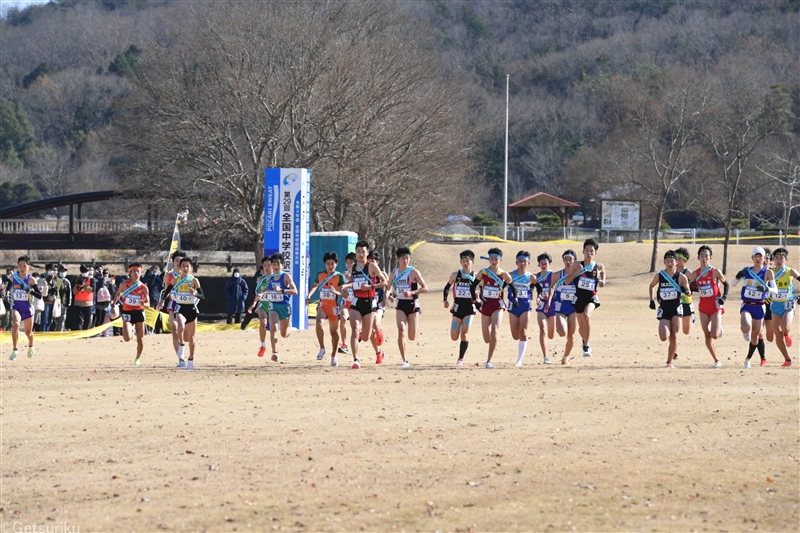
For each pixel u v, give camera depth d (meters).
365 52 57.34
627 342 30.69
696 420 14.75
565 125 144.50
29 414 15.78
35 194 137.50
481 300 22.38
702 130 78.94
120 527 9.62
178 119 57.22
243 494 10.72
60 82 175.88
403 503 10.32
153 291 36.41
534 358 25.12
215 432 13.99
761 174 92.00
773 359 24.66
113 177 139.88
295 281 37.47
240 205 58.53
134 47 184.62
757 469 11.78
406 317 22.53
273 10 60.78
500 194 142.12
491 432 13.85
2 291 32.62
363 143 56.34
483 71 172.50
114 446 13.16
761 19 177.25
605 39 188.25
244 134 60.16
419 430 13.99
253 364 23.66
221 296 51.44
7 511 10.20
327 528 9.52
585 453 12.54
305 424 14.52
